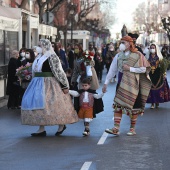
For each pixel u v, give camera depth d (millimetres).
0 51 18844
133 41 11531
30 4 35781
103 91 10984
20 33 21172
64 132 11469
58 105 10656
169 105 17094
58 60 10703
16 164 8281
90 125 12547
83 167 8016
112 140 10430
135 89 10789
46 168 7984
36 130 11750
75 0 58281
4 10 20188
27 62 15375
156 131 11578
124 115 14305
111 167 8031
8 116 14383
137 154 9023
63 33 46375
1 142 10250
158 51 16031
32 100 10656
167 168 7961
